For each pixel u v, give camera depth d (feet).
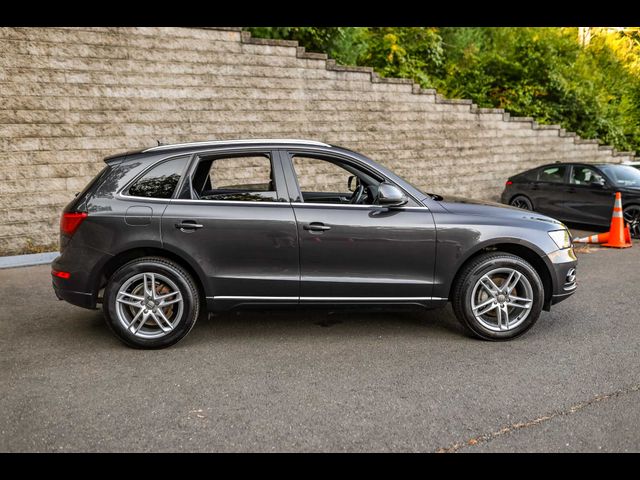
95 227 14.93
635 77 71.72
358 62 51.47
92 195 15.17
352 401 12.32
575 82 60.85
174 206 15.14
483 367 14.15
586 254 28.48
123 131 29.45
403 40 55.52
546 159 50.85
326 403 12.23
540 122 55.52
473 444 10.60
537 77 58.34
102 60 28.55
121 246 14.88
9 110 26.50
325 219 15.37
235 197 15.57
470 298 15.83
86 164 28.63
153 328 15.57
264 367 14.17
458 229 15.69
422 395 12.60
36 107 27.12
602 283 22.44
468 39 61.67
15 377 13.55
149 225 14.93
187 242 15.03
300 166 18.11
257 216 15.23
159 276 15.03
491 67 58.59
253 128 33.71
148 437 10.87
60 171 27.99
